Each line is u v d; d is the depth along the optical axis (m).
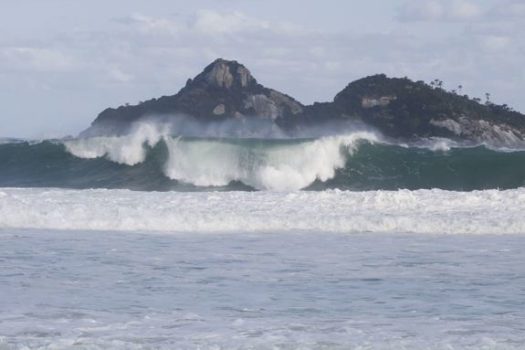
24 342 14.18
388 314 16.39
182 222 28.38
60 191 35.47
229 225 28.33
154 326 15.38
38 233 26.94
